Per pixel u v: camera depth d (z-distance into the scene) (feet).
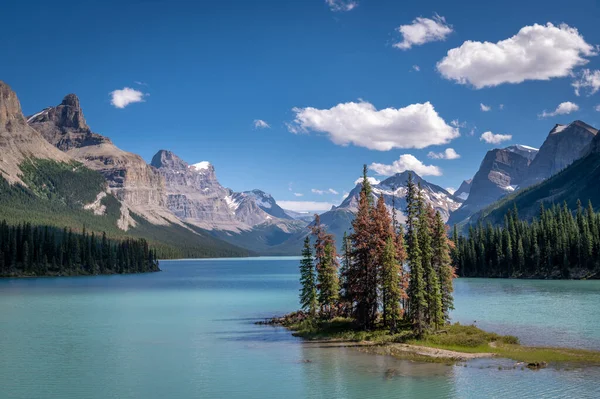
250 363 198.80
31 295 501.56
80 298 473.26
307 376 177.27
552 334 243.19
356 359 199.52
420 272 229.66
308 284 290.56
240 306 409.49
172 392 163.73
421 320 233.35
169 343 242.78
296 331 273.95
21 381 177.06
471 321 287.07
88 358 211.00
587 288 511.40
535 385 157.99
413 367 184.44
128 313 361.51
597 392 150.61
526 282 617.21
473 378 167.94
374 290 248.52
